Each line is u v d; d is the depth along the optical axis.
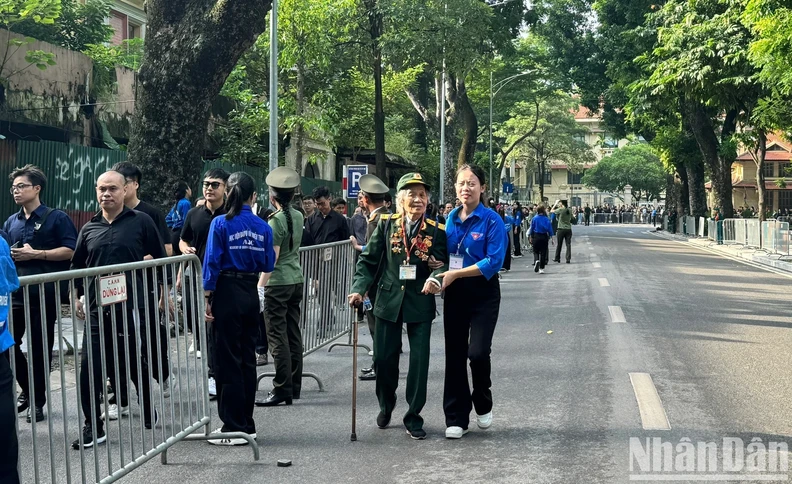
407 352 9.98
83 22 19.61
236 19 11.48
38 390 6.36
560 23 44.28
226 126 23.38
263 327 9.26
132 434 5.08
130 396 5.09
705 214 47.25
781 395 7.21
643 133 47.28
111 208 6.28
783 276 20.17
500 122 64.69
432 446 5.86
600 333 10.73
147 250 6.40
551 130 68.12
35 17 15.85
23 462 5.48
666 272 20.91
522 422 6.44
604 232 59.09
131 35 28.91
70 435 6.12
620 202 102.88
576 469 5.24
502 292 16.45
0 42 14.73
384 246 6.24
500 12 31.67
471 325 6.08
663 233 56.56
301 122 22.03
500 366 8.66
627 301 14.30
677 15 29.08
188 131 11.71
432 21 22.91
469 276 5.94
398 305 6.11
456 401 6.10
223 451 5.85
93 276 4.78
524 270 22.52
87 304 4.72
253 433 6.17
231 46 11.60
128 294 5.30
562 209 24.97
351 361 9.45
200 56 11.47
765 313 12.72
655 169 90.38
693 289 16.47
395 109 41.97
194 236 7.91
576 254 29.52
